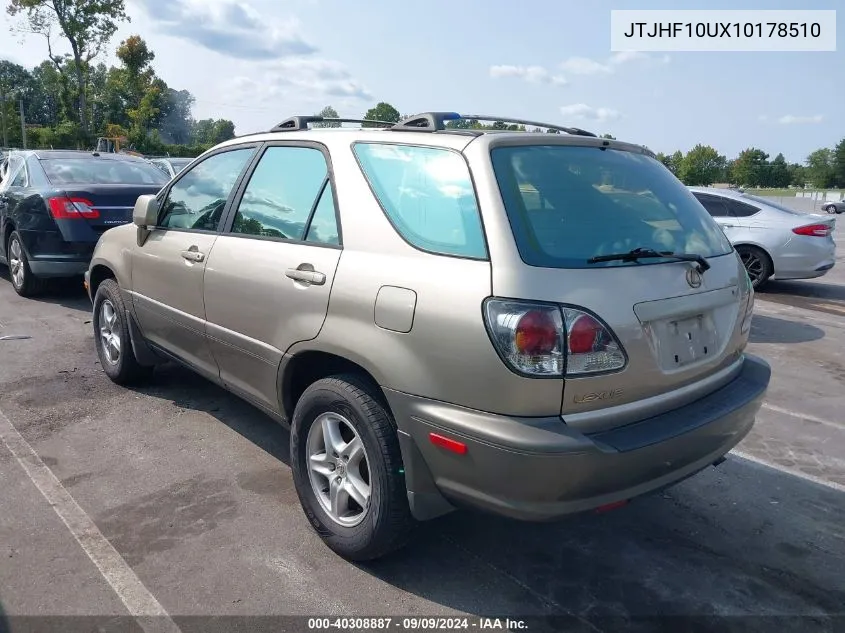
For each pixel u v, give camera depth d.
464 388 2.53
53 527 3.29
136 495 3.62
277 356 3.33
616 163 3.23
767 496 3.90
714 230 3.41
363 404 2.87
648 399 2.71
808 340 7.75
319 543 3.24
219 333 3.76
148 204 4.33
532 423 2.45
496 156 2.79
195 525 3.36
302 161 3.48
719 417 2.85
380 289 2.80
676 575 3.12
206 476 3.84
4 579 2.90
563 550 3.28
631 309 2.60
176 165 14.57
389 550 2.99
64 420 4.53
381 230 2.94
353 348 2.87
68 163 8.12
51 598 2.79
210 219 4.00
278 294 3.29
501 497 2.52
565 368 2.44
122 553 3.11
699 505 3.77
